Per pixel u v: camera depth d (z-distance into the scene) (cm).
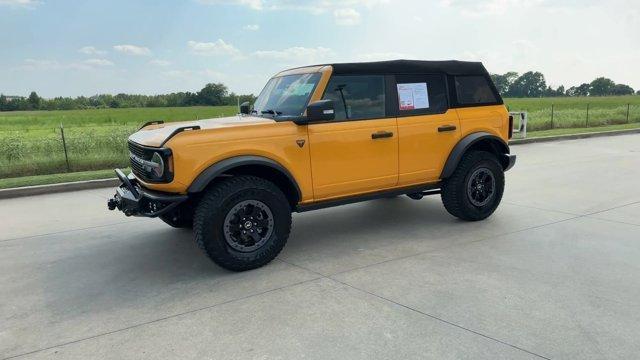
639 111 2894
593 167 1045
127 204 455
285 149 465
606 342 310
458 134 580
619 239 527
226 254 442
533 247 505
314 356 302
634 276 421
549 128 2150
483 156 595
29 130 2341
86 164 1188
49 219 691
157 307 385
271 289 413
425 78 562
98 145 1309
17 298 411
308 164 481
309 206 499
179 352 313
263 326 345
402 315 355
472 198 598
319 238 561
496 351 302
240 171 466
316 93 484
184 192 429
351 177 511
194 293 411
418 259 478
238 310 374
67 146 1267
